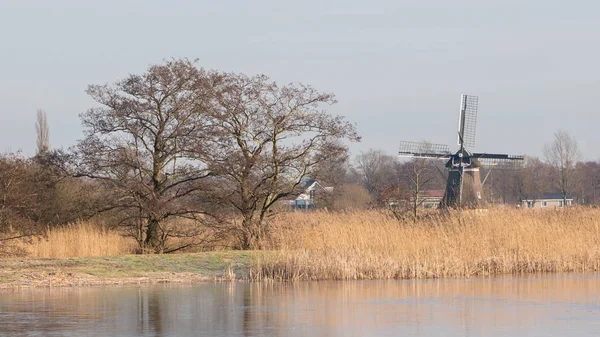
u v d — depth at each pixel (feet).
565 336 132.46
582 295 188.55
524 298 183.11
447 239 258.37
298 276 224.94
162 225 320.09
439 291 197.57
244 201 320.29
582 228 292.81
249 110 322.34
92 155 313.94
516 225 276.21
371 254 238.27
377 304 172.04
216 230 320.29
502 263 250.37
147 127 318.45
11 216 276.00
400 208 340.39
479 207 309.22
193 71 314.14
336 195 345.72
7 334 132.77
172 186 322.96
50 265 231.71
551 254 260.42
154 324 144.15
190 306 168.14
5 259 244.42
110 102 314.55
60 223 313.73
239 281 219.82
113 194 314.76
